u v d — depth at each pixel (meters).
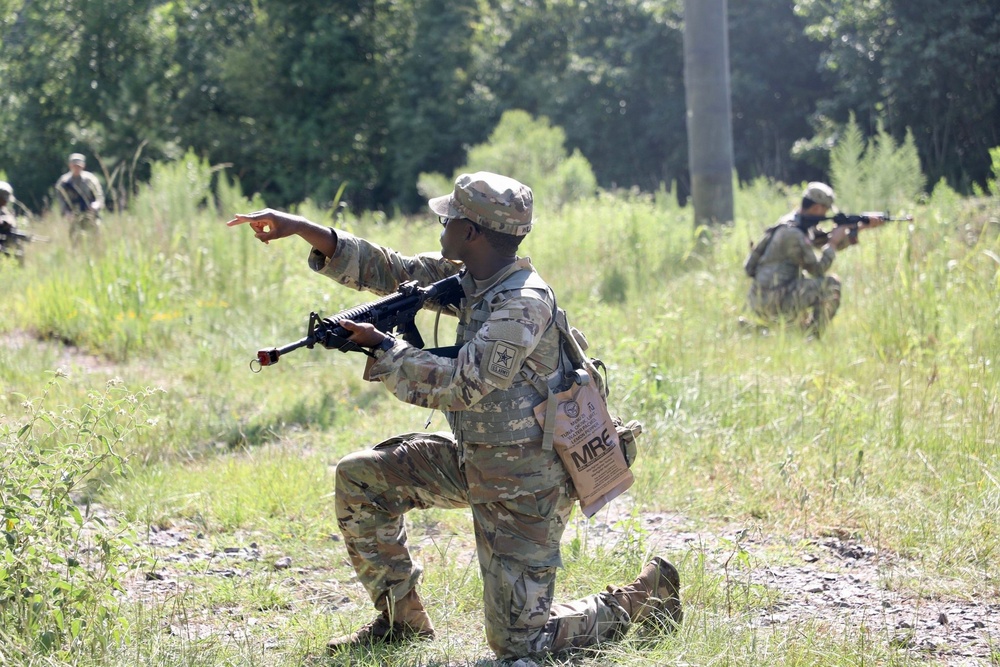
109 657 3.19
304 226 3.43
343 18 30.09
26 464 3.39
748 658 3.29
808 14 24.16
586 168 17.30
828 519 4.86
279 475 5.39
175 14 31.47
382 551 3.45
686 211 15.80
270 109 29.91
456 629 3.73
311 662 3.43
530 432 3.13
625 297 10.85
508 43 30.52
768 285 9.10
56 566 3.50
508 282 3.12
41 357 8.24
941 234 9.95
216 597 4.03
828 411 6.19
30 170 29.86
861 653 3.36
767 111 28.19
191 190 13.17
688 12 13.21
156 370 8.21
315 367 8.32
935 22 22.27
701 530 4.81
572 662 3.33
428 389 2.99
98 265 10.45
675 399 6.47
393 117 29.72
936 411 6.19
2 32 31.03
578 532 4.56
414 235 13.98
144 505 4.99
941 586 4.12
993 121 22.77
